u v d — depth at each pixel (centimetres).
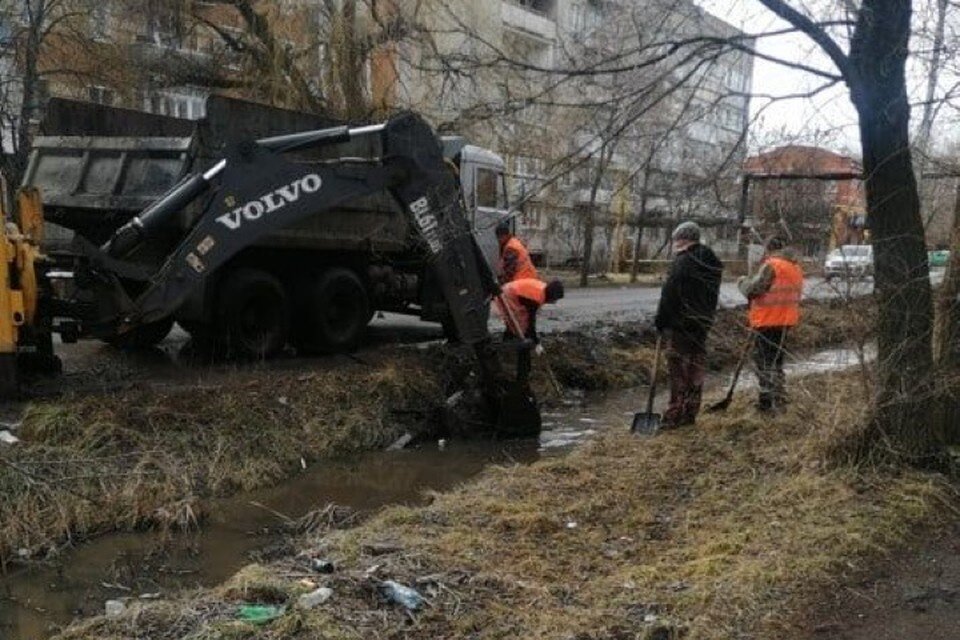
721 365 1072
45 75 1650
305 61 1684
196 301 874
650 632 371
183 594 440
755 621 388
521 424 841
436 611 387
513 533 502
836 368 714
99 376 833
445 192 799
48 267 771
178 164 847
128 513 572
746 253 830
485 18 1296
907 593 419
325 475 707
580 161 625
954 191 614
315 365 946
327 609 381
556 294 874
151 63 1759
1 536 516
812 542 466
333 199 758
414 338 1253
